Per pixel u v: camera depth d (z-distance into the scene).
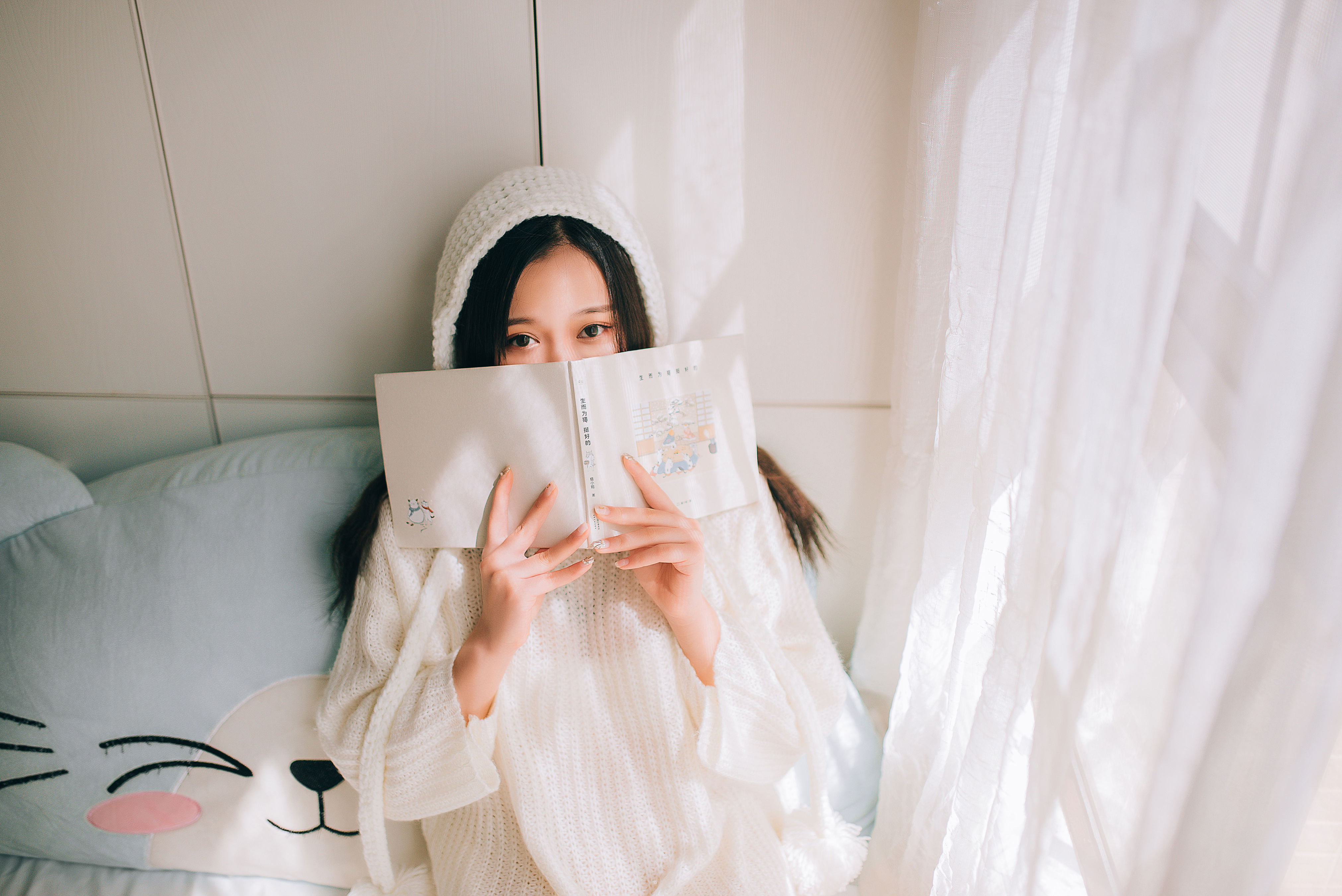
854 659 0.95
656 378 0.64
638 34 0.76
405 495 0.66
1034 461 0.50
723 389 0.68
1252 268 0.32
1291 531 0.28
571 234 0.65
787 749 0.74
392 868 0.79
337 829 0.79
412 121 0.80
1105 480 0.41
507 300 0.65
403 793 0.68
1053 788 0.45
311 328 0.88
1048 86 0.50
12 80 0.79
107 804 0.76
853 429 0.89
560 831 0.69
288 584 0.77
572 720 0.70
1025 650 0.52
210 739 0.75
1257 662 0.29
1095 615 0.42
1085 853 0.46
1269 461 0.28
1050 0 0.49
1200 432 0.36
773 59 0.77
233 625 0.76
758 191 0.81
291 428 0.92
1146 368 0.38
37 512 0.78
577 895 0.67
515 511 0.64
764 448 0.91
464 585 0.71
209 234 0.84
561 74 0.78
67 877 0.80
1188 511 0.37
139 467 0.85
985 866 0.56
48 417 0.92
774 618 0.76
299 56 0.78
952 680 0.68
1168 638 0.40
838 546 0.94
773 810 0.84
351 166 0.82
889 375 0.87
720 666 0.69
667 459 0.66
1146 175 0.37
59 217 0.84
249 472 0.81
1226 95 0.33
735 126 0.79
